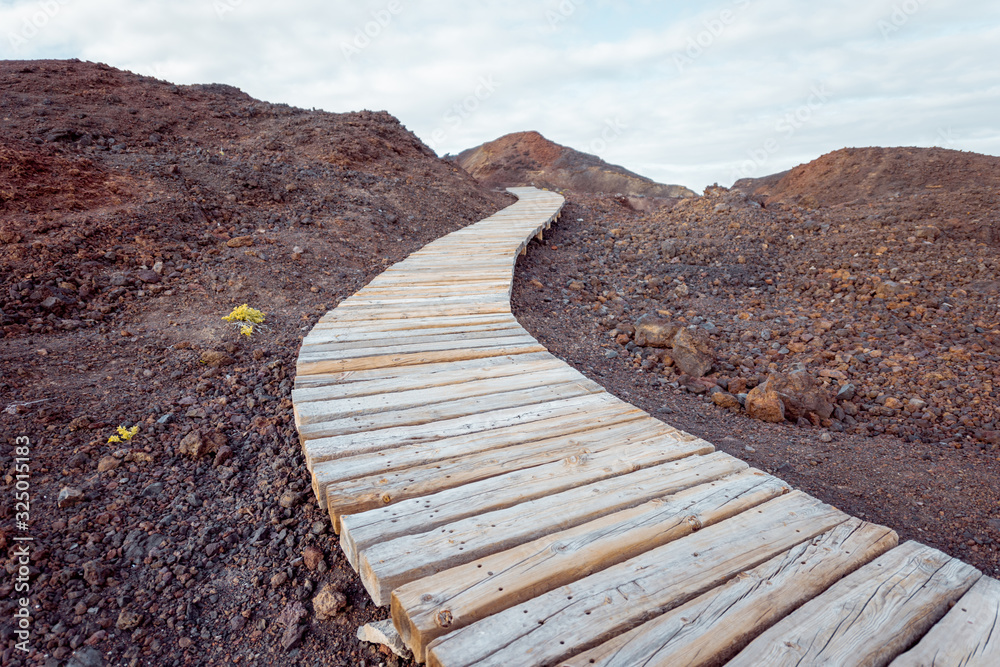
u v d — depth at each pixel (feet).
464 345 15.12
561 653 5.28
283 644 8.04
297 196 34.17
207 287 20.77
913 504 10.84
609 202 66.18
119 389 13.69
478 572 6.42
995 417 14.73
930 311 22.47
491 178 130.21
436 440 9.86
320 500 8.79
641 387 17.10
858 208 38.14
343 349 14.73
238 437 12.42
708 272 29.53
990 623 5.53
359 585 8.89
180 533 9.73
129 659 7.66
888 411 15.51
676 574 6.36
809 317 23.38
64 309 17.31
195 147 38.86
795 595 6.00
